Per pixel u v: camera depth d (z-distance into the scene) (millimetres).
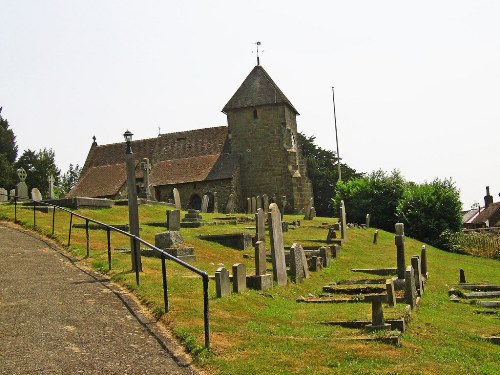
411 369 8828
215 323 10656
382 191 45531
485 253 36812
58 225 22172
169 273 15211
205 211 43688
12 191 37688
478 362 10555
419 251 32281
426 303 16234
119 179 55250
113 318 10508
